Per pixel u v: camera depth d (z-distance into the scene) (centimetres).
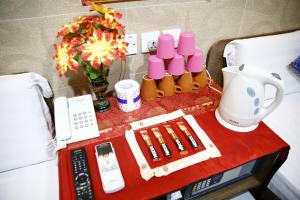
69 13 87
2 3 78
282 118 121
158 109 96
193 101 100
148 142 79
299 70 126
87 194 65
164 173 71
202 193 83
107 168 70
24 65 93
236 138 83
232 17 117
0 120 84
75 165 72
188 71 104
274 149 79
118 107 97
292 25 136
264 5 120
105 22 73
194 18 109
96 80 88
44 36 89
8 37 85
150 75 96
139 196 65
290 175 93
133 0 92
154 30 104
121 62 109
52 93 105
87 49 71
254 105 77
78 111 90
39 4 82
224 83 84
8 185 88
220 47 118
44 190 86
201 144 80
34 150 92
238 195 92
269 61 122
